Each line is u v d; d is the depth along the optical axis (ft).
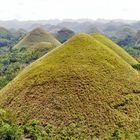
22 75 258.16
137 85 237.45
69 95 209.97
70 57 252.42
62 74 230.27
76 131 181.78
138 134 186.09
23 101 213.46
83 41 276.82
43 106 203.31
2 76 526.57
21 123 189.57
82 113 196.65
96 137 178.91
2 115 181.47
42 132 174.50
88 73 231.30
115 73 241.35
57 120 191.11
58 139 172.65
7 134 150.92
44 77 231.91
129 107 210.38
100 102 207.51
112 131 185.68
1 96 238.07
